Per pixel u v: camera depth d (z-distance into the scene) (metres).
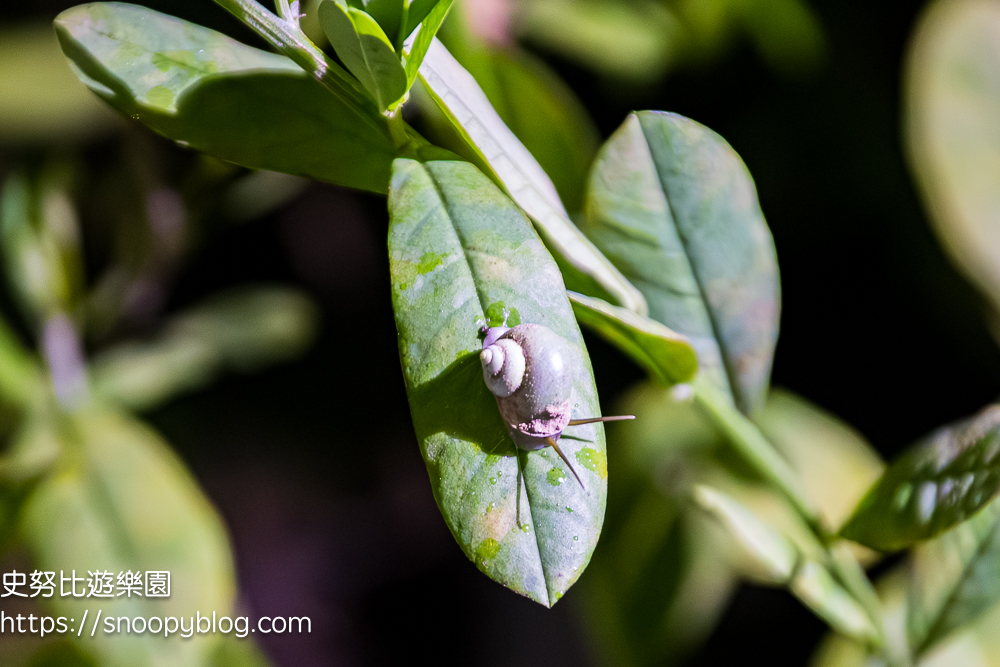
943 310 0.51
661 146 0.26
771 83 0.51
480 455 0.24
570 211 0.30
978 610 0.28
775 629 0.51
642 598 0.41
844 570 0.28
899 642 0.28
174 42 0.26
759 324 0.27
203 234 0.48
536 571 0.24
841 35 0.50
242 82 0.25
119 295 0.47
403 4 0.24
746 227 0.27
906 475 0.26
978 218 0.37
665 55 0.47
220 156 0.25
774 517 0.40
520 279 0.24
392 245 0.24
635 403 0.45
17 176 0.46
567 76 0.51
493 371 0.24
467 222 0.24
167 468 0.39
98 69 0.25
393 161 0.25
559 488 0.24
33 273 0.44
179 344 0.49
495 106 0.30
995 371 0.49
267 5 0.28
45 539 0.36
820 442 0.42
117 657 0.35
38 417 0.41
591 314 0.26
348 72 0.25
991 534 0.28
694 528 0.41
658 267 0.27
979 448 0.25
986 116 0.38
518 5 0.43
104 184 0.50
